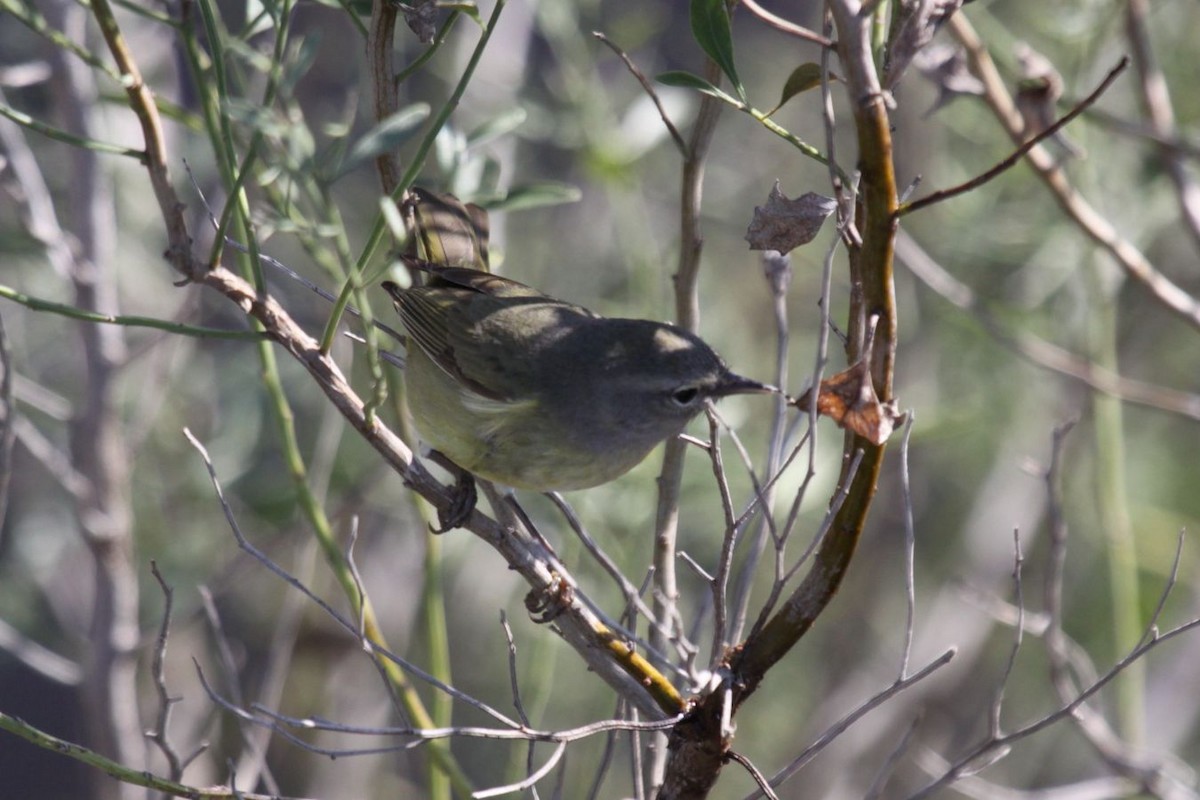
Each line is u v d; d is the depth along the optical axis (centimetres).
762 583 1405
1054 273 1396
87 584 1372
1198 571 1504
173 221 607
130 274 1351
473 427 827
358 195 1400
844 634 1609
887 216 532
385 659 792
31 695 1839
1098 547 1571
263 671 1320
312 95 1277
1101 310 1216
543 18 1239
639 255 1223
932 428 1330
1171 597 1598
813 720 1537
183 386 1333
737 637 705
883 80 576
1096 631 1608
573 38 1246
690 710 607
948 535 1639
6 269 1317
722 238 1587
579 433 822
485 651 1516
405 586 1318
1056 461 845
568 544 1061
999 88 966
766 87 1602
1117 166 1316
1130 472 1680
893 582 1628
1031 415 1498
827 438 1205
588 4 1341
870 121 521
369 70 684
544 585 692
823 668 1609
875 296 545
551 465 834
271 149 767
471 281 903
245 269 711
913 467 1609
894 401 559
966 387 1495
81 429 1033
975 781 1016
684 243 788
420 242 959
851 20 518
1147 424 1683
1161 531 1598
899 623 1612
